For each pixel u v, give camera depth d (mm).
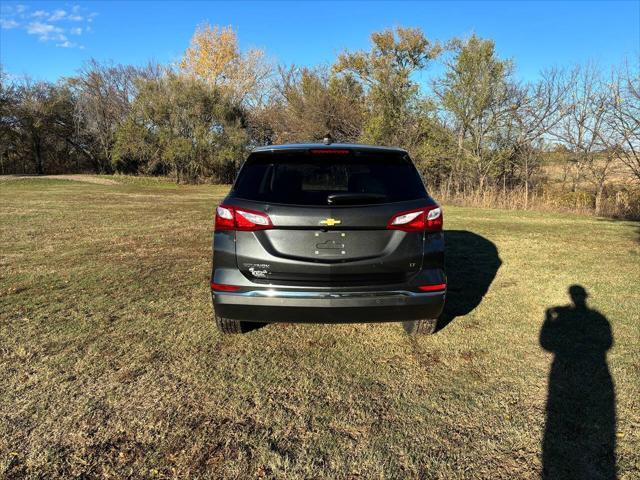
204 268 6324
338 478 2213
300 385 3064
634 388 2980
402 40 28750
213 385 3049
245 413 2730
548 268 6258
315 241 3178
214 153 33875
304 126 31250
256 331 3992
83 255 7195
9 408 2752
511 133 19484
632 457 2332
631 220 12070
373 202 3230
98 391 2957
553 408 2777
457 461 2326
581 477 2201
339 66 30219
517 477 2209
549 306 4664
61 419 2645
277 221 3160
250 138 36438
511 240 8516
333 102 30703
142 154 34062
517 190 17344
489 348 3646
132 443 2441
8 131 41094
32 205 15539
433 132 21000
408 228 3236
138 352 3547
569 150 18344
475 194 17781
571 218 12312
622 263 6535
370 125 23422
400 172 3484
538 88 18703
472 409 2779
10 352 3527
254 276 3244
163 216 12750
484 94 19188
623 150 15852
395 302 3221
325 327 4094
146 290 5234
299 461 2320
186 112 32969
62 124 43438
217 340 3795
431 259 3314
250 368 3301
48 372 3207
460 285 5461
